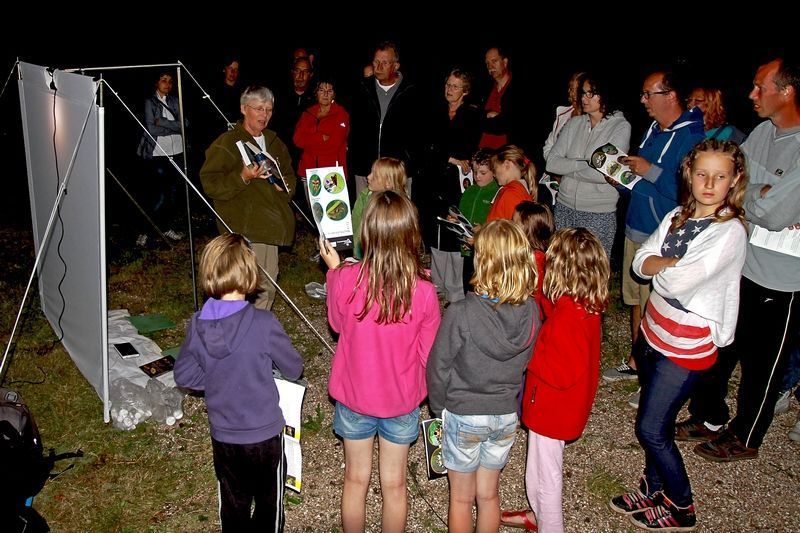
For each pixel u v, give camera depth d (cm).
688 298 285
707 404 397
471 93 645
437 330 285
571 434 292
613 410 444
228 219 453
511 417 288
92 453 386
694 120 391
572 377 283
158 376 451
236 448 280
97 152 362
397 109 583
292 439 298
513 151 441
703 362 297
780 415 439
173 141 718
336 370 295
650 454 319
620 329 564
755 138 350
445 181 541
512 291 264
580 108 475
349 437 293
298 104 743
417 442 411
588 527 342
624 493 360
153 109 710
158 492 359
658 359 304
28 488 275
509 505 356
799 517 349
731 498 362
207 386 279
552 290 291
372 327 277
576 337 282
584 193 464
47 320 538
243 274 277
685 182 296
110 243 713
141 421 414
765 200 323
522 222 371
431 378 281
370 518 345
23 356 487
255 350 275
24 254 687
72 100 391
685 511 328
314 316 580
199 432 409
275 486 294
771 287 348
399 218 267
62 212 442
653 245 309
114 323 534
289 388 294
